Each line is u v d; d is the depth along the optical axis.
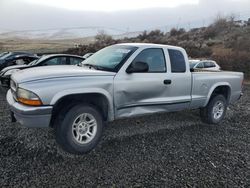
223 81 6.30
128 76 4.61
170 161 4.14
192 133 5.53
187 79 5.47
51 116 3.93
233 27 48.28
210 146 4.88
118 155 4.26
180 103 5.44
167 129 5.64
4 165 3.74
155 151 4.49
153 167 3.91
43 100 3.82
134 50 4.86
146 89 4.82
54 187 3.26
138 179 3.55
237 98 6.88
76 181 3.42
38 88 3.82
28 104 3.82
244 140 5.32
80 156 4.16
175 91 5.31
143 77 4.79
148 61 4.97
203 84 5.82
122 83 4.52
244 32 41.38
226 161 4.26
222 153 4.58
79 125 4.22
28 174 3.53
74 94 4.06
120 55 4.86
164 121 6.20
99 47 40.75
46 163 3.87
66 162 3.93
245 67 19.06
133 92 4.67
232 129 6.05
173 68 5.32
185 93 5.52
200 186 3.46
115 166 3.88
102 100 4.47
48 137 4.80
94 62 5.11
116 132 5.26
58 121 4.08
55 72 4.20
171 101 5.24
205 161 4.22
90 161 4.00
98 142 4.45
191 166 4.02
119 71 4.54
